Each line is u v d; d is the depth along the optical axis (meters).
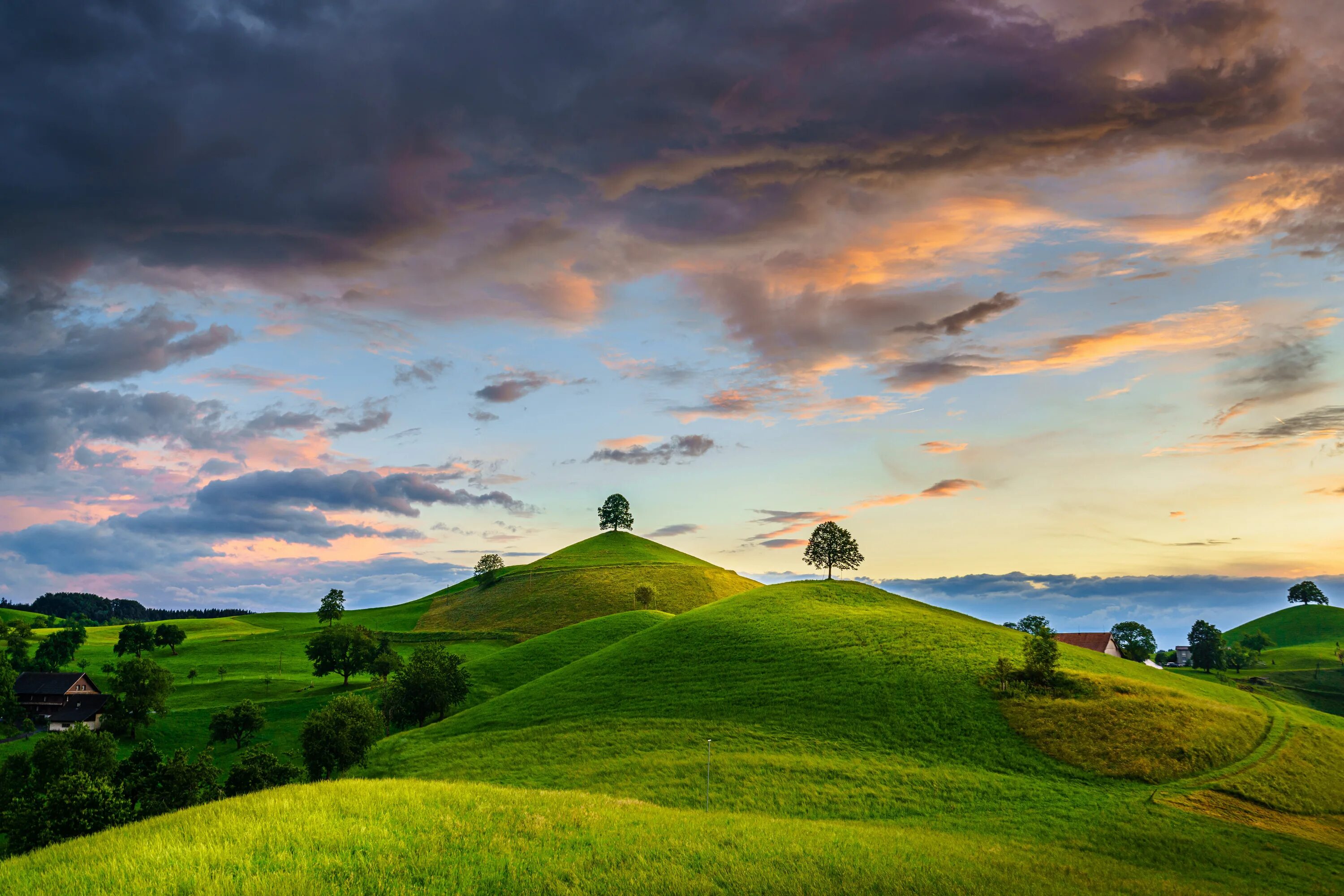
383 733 82.62
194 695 119.19
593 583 199.75
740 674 78.75
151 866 20.09
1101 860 37.09
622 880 22.12
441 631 170.88
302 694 119.75
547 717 74.62
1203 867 38.59
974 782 52.53
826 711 67.62
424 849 23.41
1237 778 52.94
